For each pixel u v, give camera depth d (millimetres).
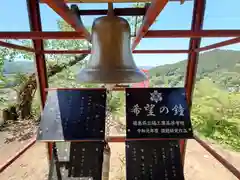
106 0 1319
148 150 1672
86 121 1600
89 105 1692
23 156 3775
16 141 4504
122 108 5270
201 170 3305
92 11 1710
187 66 2504
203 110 4926
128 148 1678
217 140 4359
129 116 1615
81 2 1425
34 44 2398
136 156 1646
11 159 1918
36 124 5547
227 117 4750
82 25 1574
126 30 1363
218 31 1427
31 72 5863
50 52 2453
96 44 1362
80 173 1642
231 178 3096
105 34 1328
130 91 1738
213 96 5125
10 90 6312
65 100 1722
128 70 1320
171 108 1651
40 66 2486
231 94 5168
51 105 1695
